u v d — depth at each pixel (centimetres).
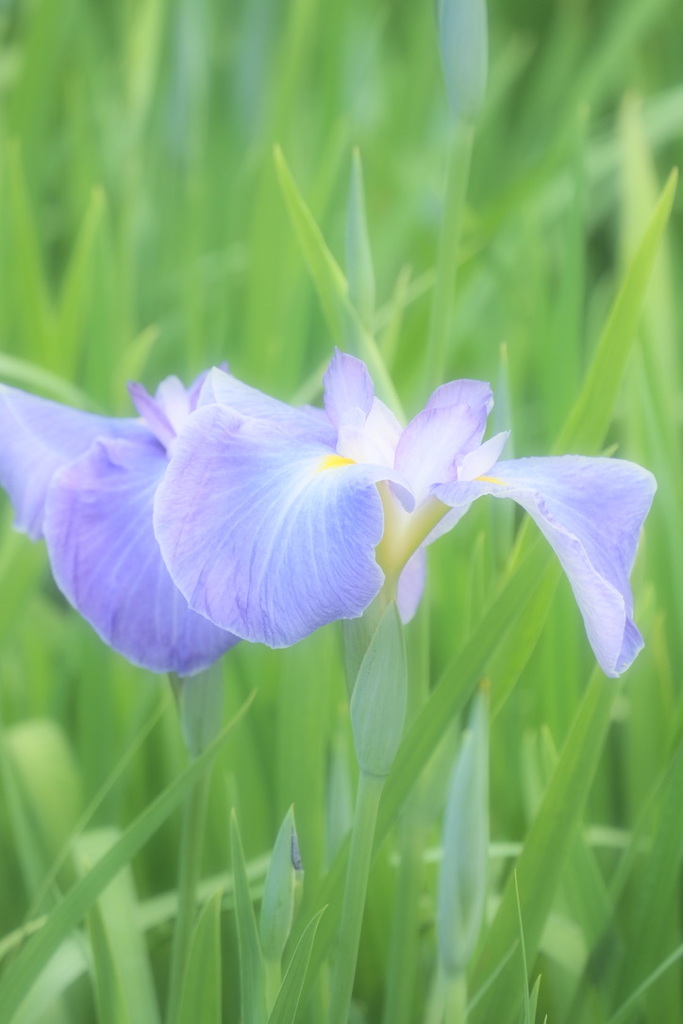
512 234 180
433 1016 108
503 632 104
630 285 110
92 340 147
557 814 107
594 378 111
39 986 109
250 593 94
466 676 104
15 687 145
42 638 143
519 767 123
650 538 127
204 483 96
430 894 119
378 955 117
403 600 103
